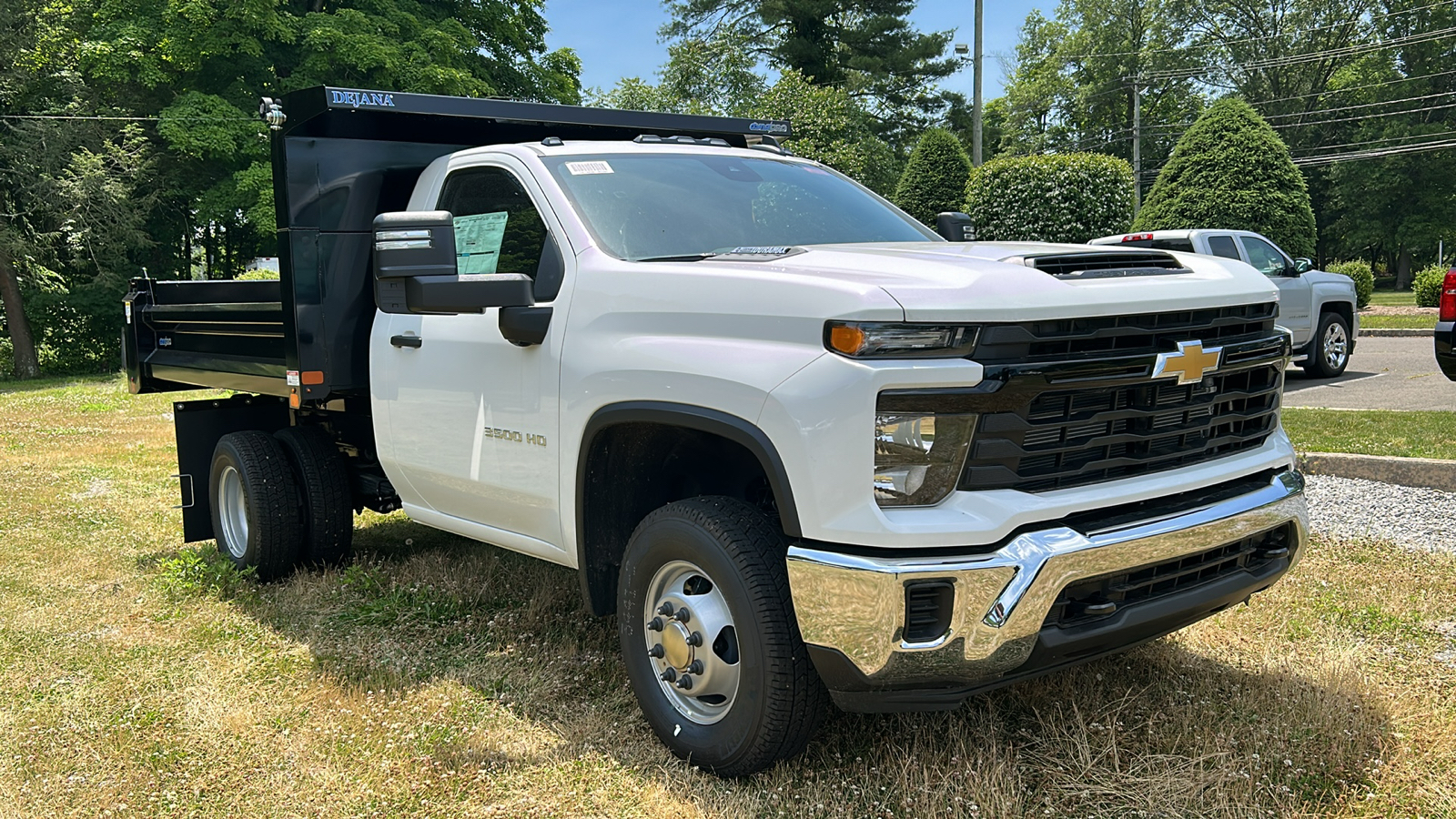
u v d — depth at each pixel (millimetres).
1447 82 48969
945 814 2869
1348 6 50938
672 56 35625
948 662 2631
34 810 3037
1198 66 53969
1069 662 2869
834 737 3289
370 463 5324
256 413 5988
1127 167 17438
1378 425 8094
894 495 2631
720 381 2898
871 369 2602
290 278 4609
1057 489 2744
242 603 4965
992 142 53844
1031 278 2775
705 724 3150
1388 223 50594
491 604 4785
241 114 24656
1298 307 12047
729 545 2961
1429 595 4371
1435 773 2980
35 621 4723
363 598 4945
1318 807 2826
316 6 26516
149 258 28156
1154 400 2879
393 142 4863
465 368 4004
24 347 24438
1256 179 18531
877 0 41688
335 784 3141
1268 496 3156
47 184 23109
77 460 9586
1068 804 2900
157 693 3850
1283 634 4012
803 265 3070
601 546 3547
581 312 3455
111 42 24172
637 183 3936
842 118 24172
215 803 3062
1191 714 3326
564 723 3529
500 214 4055
